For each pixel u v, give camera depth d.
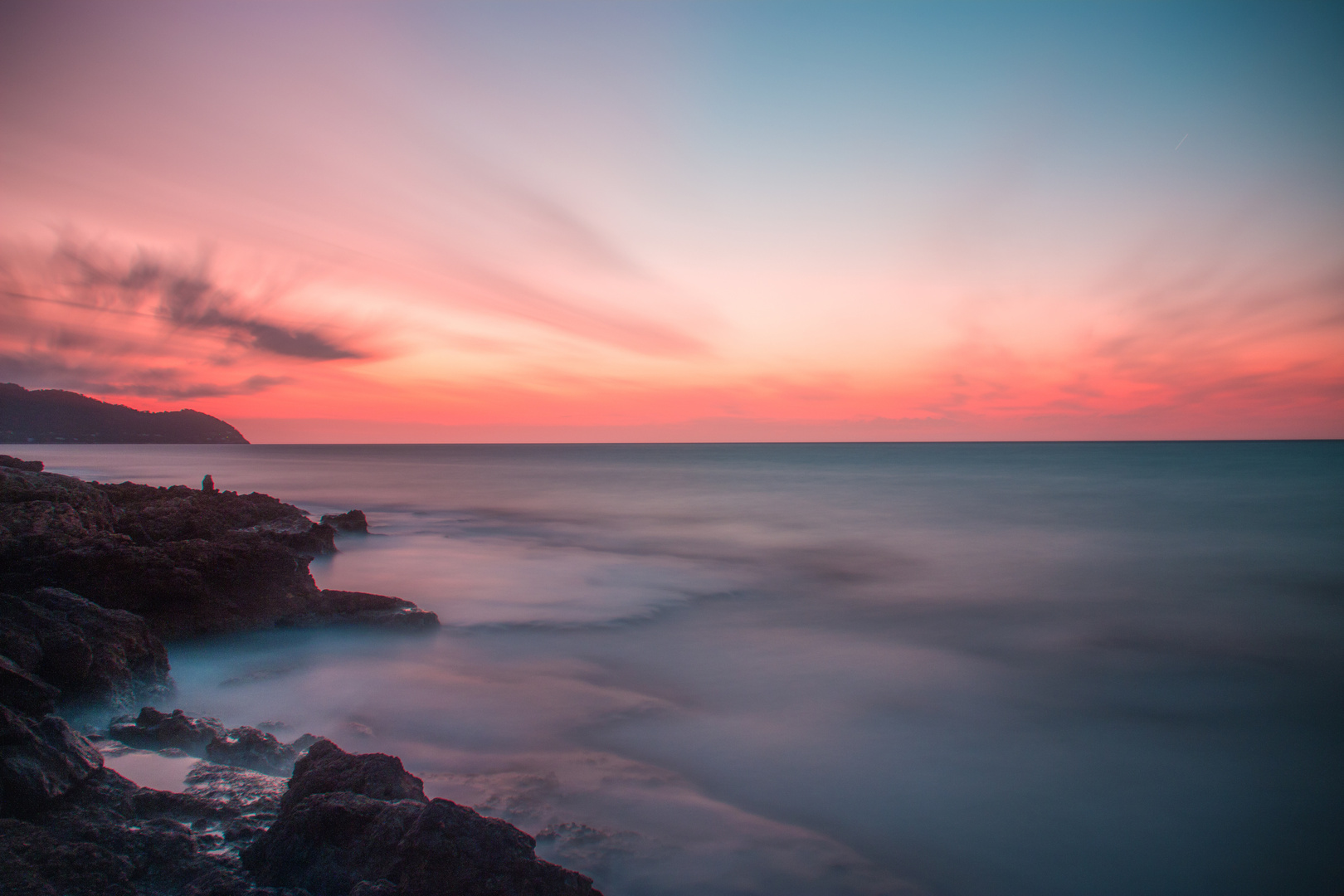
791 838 8.67
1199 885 8.11
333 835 6.12
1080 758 11.14
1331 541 33.94
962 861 8.40
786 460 155.50
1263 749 11.57
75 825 6.10
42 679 9.54
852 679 14.84
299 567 18.34
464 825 6.05
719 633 18.42
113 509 20.73
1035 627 19.19
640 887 7.51
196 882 5.68
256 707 12.29
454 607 20.67
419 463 134.50
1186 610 21.16
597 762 10.57
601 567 27.88
